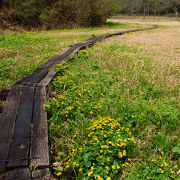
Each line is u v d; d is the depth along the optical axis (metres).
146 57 7.96
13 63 6.41
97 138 2.61
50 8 20.89
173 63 7.21
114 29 22.30
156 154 2.82
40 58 7.39
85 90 4.43
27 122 3.07
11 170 2.21
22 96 3.86
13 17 17.31
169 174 2.31
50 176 2.23
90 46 10.18
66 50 8.42
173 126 3.30
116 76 5.64
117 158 2.60
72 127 3.28
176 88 4.80
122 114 3.49
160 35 16.73
